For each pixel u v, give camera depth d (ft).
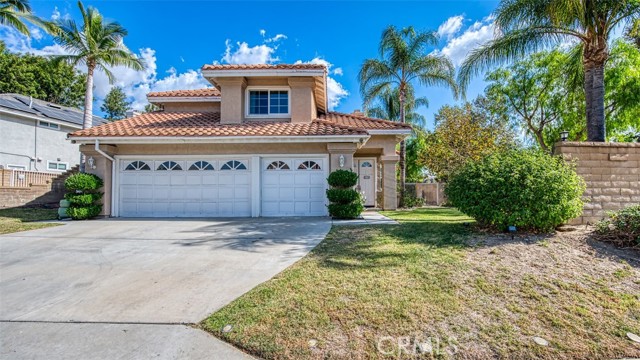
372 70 70.33
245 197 43.42
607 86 62.69
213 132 41.57
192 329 12.67
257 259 21.76
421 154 85.61
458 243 22.91
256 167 43.09
